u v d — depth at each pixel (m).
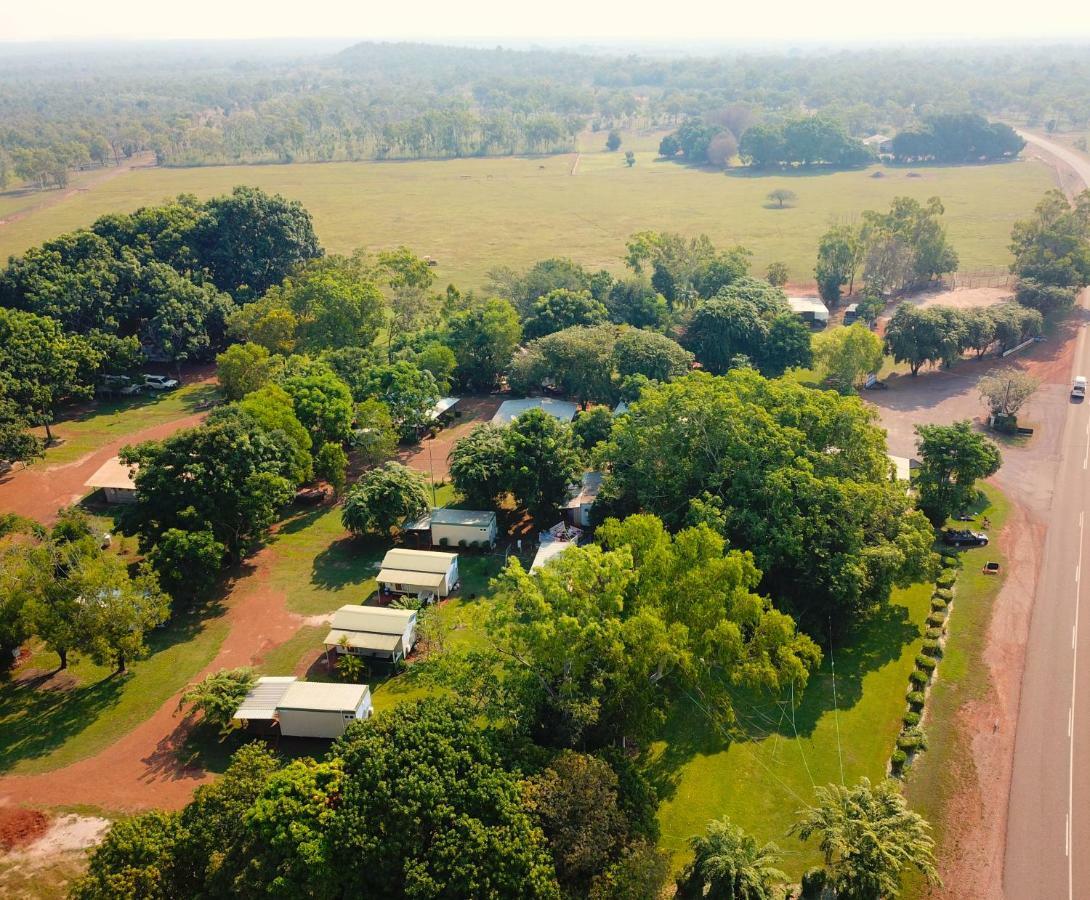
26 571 65.31
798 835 49.19
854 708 63.16
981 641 70.19
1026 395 106.00
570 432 91.50
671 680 61.34
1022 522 87.69
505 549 86.19
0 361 106.06
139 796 56.66
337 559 84.81
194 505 77.62
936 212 159.38
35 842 53.25
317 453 98.75
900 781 56.47
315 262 144.12
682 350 115.00
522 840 43.34
